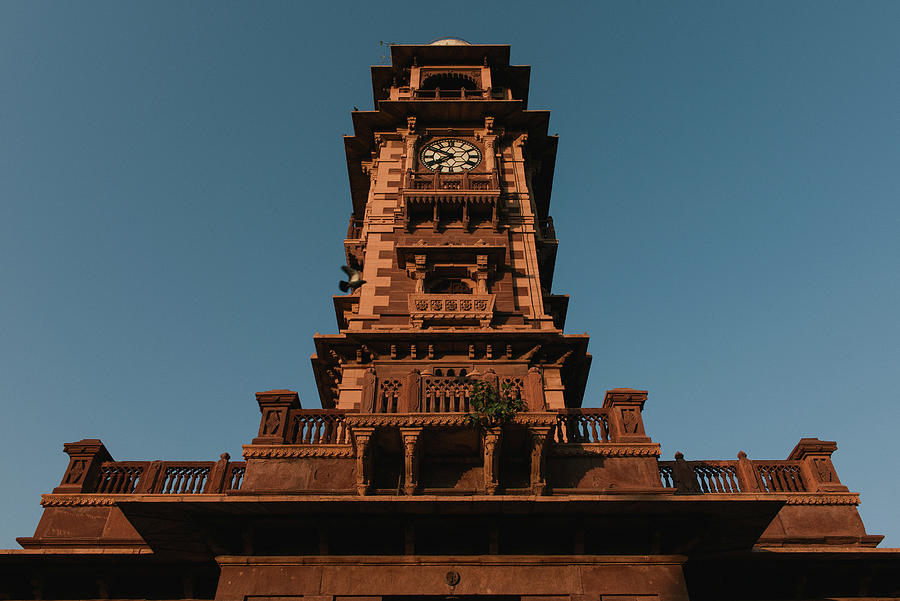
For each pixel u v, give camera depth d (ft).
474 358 77.77
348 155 116.88
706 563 59.72
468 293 89.35
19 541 60.95
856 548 58.95
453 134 111.86
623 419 65.72
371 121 112.37
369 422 59.77
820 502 63.31
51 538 61.16
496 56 123.65
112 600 59.72
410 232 95.30
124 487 65.26
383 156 109.70
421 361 77.25
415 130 110.93
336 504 52.65
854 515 62.69
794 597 60.03
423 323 82.89
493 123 111.55
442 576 54.08
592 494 58.80
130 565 59.72
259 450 63.21
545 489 59.52
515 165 108.06
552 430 60.80
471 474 62.80
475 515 54.60
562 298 92.48
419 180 99.04
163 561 59.47
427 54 122.83
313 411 66.64
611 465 62.54
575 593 53.36
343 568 54.60
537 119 111.65
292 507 53.21
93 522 62.34
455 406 63.05
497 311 85.20
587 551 56.59
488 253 89.81
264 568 54.80
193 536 56.65
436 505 53.01
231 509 53.36
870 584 60.39
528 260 93.61
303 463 62.75
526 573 54.39
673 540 57.11
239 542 56.95
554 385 76.54
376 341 77.92
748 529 55.36
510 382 63.77
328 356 81.76
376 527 55.67
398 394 63.41
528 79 125.29
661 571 54.80
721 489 64.03
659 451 63.26
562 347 79.05
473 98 118.21
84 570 59.67
